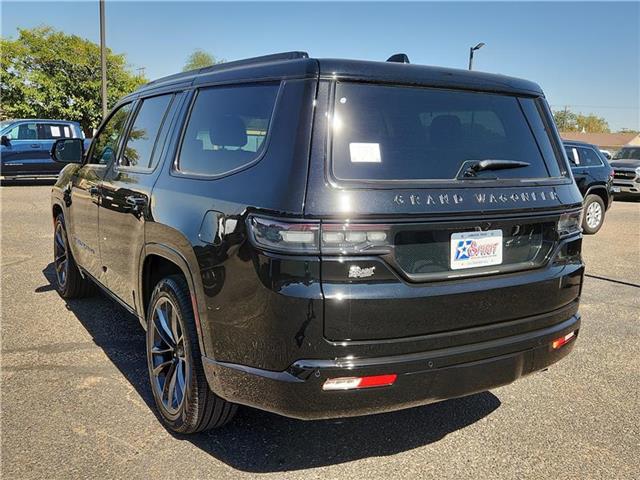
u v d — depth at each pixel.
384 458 2.98
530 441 3.19
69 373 3.89
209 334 2.68
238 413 3.39
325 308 2.31
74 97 26.75
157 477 2.75
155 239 3.19
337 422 3.33
